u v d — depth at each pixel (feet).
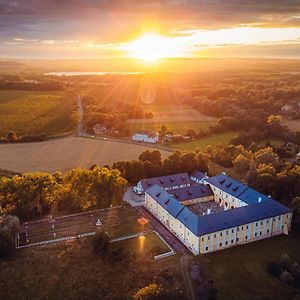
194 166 606.96
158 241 410.72
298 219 435.53
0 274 344.69
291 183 516.32
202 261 376.48
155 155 639.35
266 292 337.11
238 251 397.39
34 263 362.33
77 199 474.90
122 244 402.52
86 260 369.50
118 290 331.57
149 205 487.61
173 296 315.78
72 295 323.98
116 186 492.95
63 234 419.95
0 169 646.74
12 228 393.09
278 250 400.47
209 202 513.86
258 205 427.74
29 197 456.86
